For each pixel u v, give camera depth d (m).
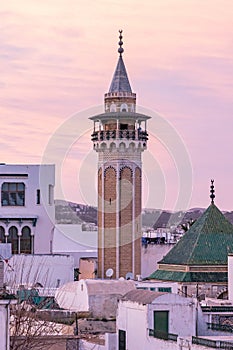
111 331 93.00
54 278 128.25
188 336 76.12
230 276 98.50
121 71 148.88
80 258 149.62
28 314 78.75
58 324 88.12
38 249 148.25
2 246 128.12
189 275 113.75
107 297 102.38
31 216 148.12
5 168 148.12
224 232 118.25
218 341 70.38
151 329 79.06
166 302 80.06
